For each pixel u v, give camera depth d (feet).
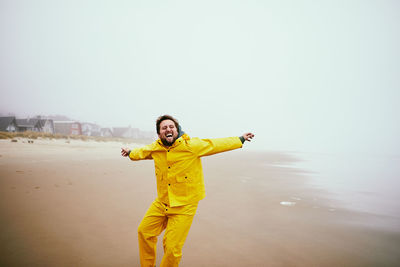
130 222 12.10
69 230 10.78
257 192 20.39
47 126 152.56
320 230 11.75
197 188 7.00
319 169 40.09
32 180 20.89
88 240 9.83
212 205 15.97
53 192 17.31
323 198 18.76
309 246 9.80
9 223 11.29
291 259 8.61
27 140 69.67
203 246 9.58
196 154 6.88
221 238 10.46
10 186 18.35
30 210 13.25
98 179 23.39
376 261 8.61
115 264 8.00
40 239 9.73
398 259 8.79
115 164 36.91
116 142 115.85
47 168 27.99
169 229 6.79
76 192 17.71
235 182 25.11
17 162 31.27
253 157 66.54
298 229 11.82
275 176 30.50
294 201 17.58
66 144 71.82
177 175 6.77
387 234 11.35
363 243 10.23
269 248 9.53
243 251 9.20
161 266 6.71
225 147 7.07
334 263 8.38
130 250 9.07
